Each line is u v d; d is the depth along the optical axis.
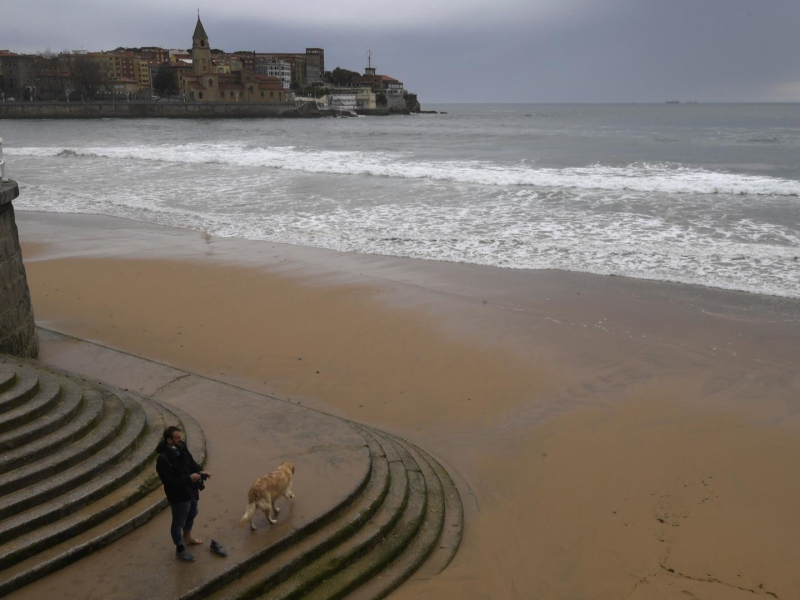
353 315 14.01
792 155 42.38
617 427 9.54
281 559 6.22
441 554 6.98
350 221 23.28
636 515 7.62
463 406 10.26
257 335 12.92
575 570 6.77
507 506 7.88
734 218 22.05
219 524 6.57
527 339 12.73
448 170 33.81
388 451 8.48
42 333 12.59
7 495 6.31
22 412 7.17
